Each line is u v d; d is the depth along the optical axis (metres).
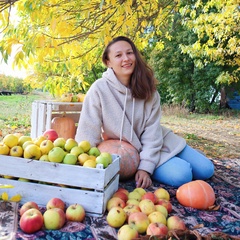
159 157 2.55
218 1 6.57
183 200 2.05
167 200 2.03
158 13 3.81
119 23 2.95
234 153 4.71
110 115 2.55
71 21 2.71
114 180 1.98
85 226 1.62
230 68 11.94
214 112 13.05
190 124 9.16
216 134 7.14
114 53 2.52
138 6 3.17
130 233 1.42
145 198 1.85
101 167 1.74
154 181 2.59
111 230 1.60
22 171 1.83
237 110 13.52
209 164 2.70
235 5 6.39
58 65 3.71
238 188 2.62
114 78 2.56
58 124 3.52
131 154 2.45
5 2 2.10
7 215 1.67
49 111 3.43
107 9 2.73
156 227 1.46
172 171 2.42
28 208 1.63
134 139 2.57
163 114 11.64
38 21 2.58
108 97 2.54
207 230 1.67
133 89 2.57
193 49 9.05
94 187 1.74
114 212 1.63
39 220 1.52
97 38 3.17
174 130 7.57
